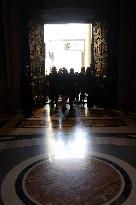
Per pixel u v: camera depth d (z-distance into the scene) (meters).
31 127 7.05
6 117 8.61
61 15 11.49
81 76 10.88
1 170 4.10
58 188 3.47
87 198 3.21
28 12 10.26
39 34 11.73
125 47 10.20
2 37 9.66
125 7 9.99
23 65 10.42
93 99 10.59
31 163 4.37
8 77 9.97
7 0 9.67
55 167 4.19
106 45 10.73
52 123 7.54
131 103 10.33
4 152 4.96
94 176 3.83
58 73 10.41
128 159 4.53
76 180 3.71
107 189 3.44
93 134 6.24
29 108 8.74
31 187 3.52
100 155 4.75
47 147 5.24
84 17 11.92
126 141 5.63
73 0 10.38
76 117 8.44
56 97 10.57
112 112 9.37
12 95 10.02
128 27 10.06
